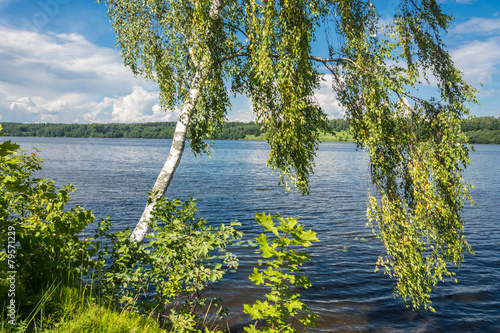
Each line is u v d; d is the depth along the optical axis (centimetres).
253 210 2356
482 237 1781
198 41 777
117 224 1827
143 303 495
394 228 741
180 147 841
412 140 714
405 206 779
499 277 1220
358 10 799
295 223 320
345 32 796
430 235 735
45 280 404
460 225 719
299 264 325
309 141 928
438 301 1016
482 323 889
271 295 338
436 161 687
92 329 342
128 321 403
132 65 1046
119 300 474
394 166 736
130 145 16975
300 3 695
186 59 948
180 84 1055
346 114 815
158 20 991
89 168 5184
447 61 728
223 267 1193
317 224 2003
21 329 295
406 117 722
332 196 3084
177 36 923
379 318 901
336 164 7288
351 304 977
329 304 973
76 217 420
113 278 461
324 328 838
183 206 540
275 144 830
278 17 683
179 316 460
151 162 6850
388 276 1198
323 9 771
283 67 696
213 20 803
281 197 2975
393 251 753
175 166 837
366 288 1095
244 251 1386
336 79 823
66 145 15038
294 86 730
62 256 431
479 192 3425
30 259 394
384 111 714
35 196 474
